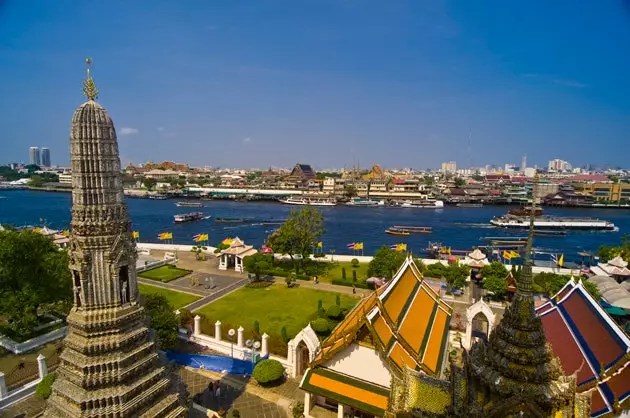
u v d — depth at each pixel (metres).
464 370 19.97
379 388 31.88
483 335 52.50
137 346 25.06
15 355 44.06
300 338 41.59
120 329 24.22
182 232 151.62
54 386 24.25
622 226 175.00
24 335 47.69
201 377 41.59
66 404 23.75
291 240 83.81
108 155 23.84
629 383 24.92
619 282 75.56
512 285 67.44
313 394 34.88
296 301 66.00
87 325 23.19
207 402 37.12
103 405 23.20
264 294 69.75
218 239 139.00
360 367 33.16
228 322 56.03
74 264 23.66
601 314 31.00
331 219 192.38
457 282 68.50
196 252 104.06
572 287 37.91
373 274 75.38
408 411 21.36
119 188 24.56
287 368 42.66
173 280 78.75
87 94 23.67
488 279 67.44
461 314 60.66
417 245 130.88
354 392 32.09
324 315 57.56
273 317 58.22
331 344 35.06
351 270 87.56
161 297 47.38
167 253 97.94
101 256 23.80
